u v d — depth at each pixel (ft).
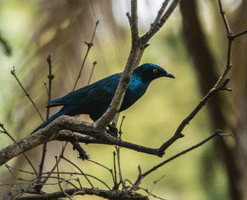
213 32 43.14
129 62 17.20
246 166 41.04
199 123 51.39
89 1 34.53
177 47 49.83
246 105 39.83
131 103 31.78
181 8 42.01
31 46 33.81
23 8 44.78
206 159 49.67
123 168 53.88
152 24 16.92
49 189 32.40
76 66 33.71
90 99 28.12
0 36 22.97
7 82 37.60
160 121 53.88
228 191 42.45
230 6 39.52
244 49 37.52
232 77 39.52
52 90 32.50
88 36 34.42
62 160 32.58
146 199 22.35
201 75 42.11
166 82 52.75
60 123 19.13
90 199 31.58
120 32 35.99
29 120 31.78
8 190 30.78
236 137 41.22
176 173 53.83
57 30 33.76
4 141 34.45
